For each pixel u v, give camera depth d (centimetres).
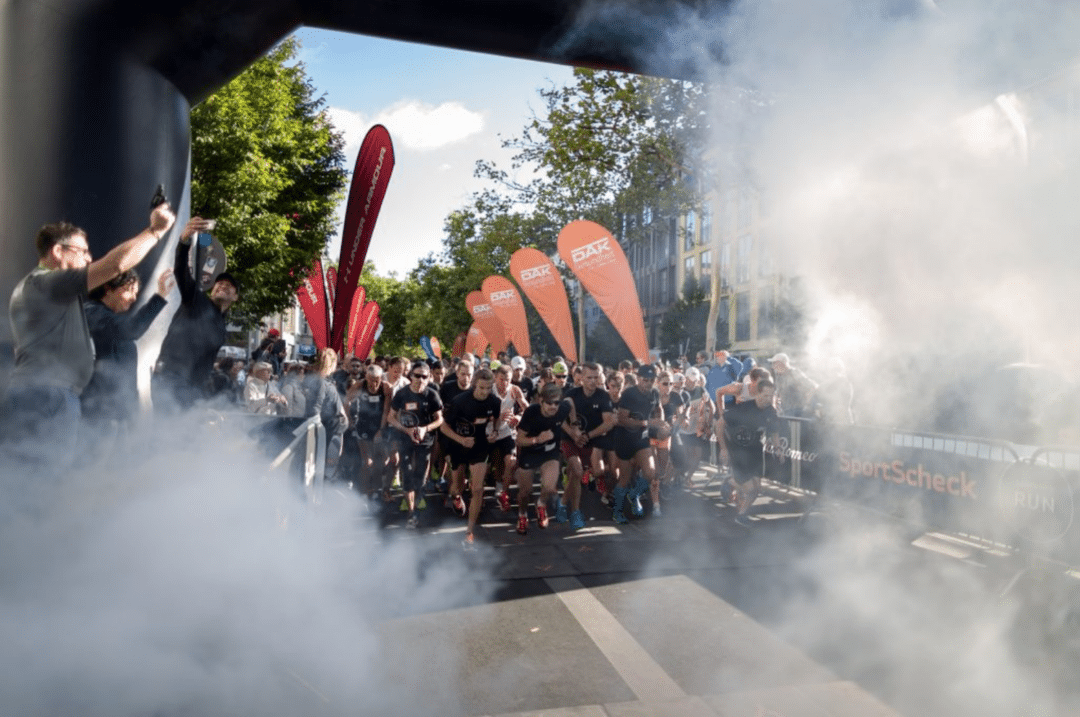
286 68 1919
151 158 498
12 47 431
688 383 1027
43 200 438
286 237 2405
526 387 1173
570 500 754
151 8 474
